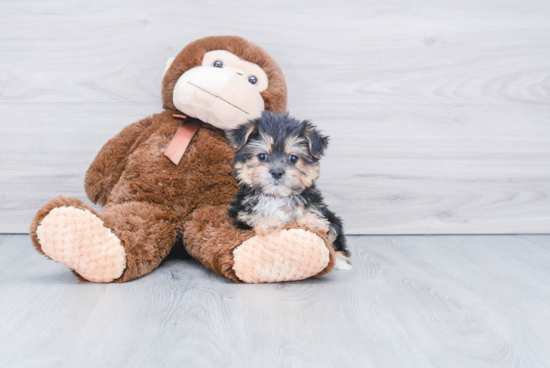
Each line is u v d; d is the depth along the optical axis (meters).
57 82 2.64
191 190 2.08
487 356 1.28
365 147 2.78
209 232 1.93
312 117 2.75
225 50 2.23
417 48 2.73
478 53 2.75
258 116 2.07
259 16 2.67
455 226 2.87
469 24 2.73
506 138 2.81
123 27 2.64
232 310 1.56
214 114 2.02
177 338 1.35
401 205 2.84
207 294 1.72
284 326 1.44
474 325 1.48
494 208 2.86
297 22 2.69
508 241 2.73
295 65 2.72
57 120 2.67
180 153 2.09
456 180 2.83
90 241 1.70
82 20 2.61
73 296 1.67
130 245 1.81
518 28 2.75
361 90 2.75
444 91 2.77
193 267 2.09
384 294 1.76
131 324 1.44
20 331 1.38
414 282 1.92
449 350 1.31
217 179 2.09
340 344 1.33
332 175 2.79
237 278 1.83
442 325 1.48
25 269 2.04
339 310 1.58
